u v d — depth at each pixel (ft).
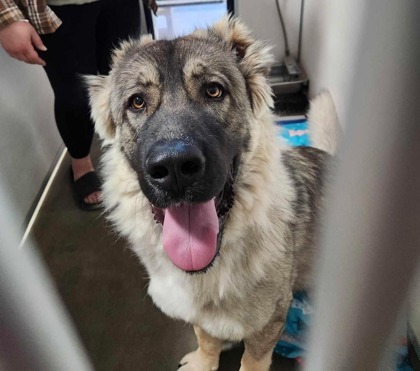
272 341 4.96
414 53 1.41
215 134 3.93
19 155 7.88
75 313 6.46
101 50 8.32
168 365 5.76
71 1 6.64
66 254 7.48
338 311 2.17
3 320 2.00
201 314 4.66
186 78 4.12
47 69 7.23
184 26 11.27
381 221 1.78
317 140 6.72
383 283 1.97
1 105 7.34
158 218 4.27
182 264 3.92
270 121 4.72
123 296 6.66
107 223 7.94
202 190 3.55
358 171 1.71
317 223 4.71
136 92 4.26
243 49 4.66
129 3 7.81
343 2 6.69
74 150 8.28
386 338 2.23
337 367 2.42
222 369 5.66
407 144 1.56
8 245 1.94
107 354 5.93
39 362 2.29
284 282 4.71
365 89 1.55
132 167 4.40
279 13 10.26
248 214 4.33
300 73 10.19
